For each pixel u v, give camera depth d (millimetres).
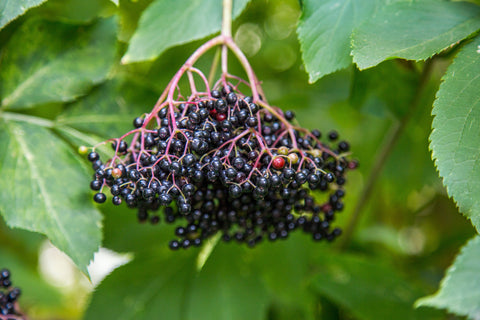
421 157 1001
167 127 743
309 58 777
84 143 818
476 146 715
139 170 739
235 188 732
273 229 802
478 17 751
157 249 887
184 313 864
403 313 880
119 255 884
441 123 724
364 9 775
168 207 779
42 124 815
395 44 746
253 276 874
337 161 784
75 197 788
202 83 979
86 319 859
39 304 1078
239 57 778
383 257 1032
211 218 778
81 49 819
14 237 1008
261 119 771
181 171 727
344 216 1098
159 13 825
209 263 878
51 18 807
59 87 816
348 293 889
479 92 723
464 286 698
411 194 1052
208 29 807
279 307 922
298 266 908
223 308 861
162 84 968
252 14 1147
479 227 706
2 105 807
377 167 938
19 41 805
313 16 783
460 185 712
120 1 941
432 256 1033
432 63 850
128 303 866
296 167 756
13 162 791
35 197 781
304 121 1062
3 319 794
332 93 1050
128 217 887
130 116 832
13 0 763
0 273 799
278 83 1148
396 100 887
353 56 749
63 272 1614
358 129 1104
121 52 946
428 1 765
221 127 746
